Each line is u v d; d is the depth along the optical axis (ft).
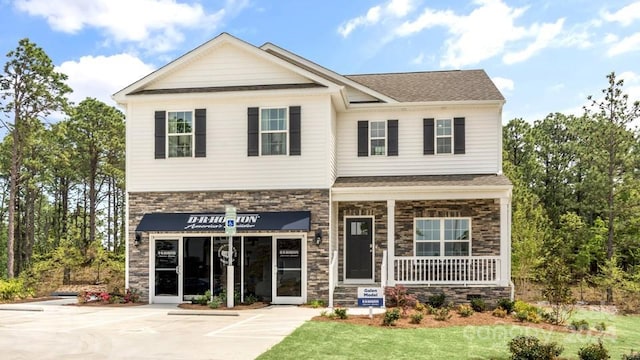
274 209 70.59
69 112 117.08
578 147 128.77
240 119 72.08
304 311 62.49
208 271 71.26
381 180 74.59
